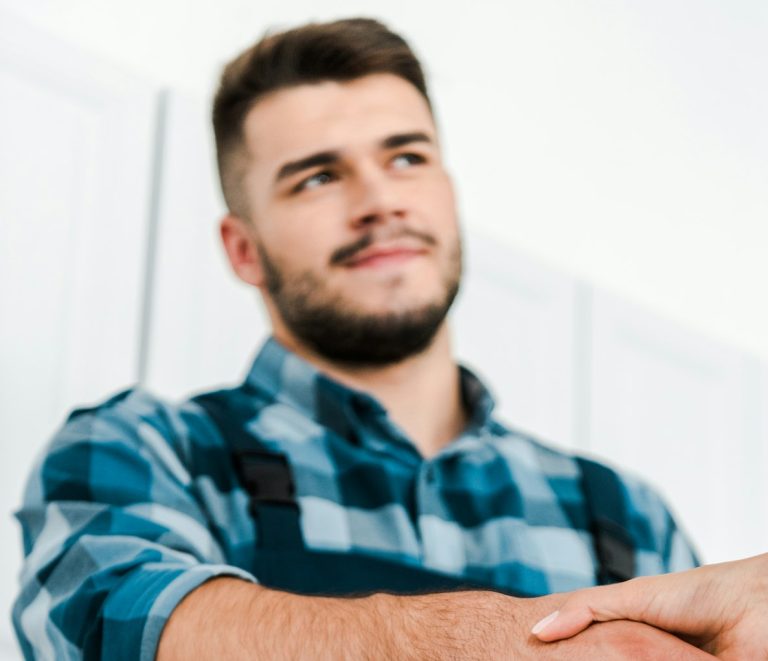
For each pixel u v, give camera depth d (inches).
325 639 28.5
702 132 92.9
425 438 49.3
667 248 90.1
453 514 45.9
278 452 44.7
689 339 80.4
